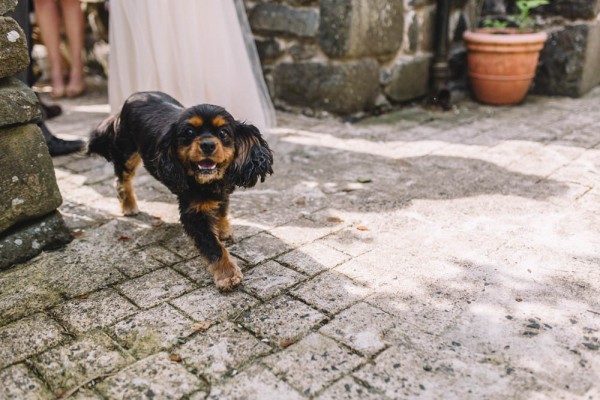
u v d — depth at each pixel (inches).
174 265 108.1
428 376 76.7
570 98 228.2
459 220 123.3
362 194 139.1
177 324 89.6
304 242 115.5
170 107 114.0
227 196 110.6
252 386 75.8
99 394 75.0
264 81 194.7
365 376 77.1
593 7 215.8
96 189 145.6
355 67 194.1
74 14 231.6
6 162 103.5
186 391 75.2
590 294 94.6
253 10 206.5
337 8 185.2
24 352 83.5
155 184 148.5
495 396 72.9
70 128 195.9
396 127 194.2
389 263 106.4
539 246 110.9
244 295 97.3
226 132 100.3
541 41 209.8
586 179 143.0
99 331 88.2
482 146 171.5
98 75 275.0
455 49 238.4
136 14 151.8
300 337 85.7
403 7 203.8
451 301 93.7
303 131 189.8
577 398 72.2
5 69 101.3
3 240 106.6
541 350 81.3
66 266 107.7
